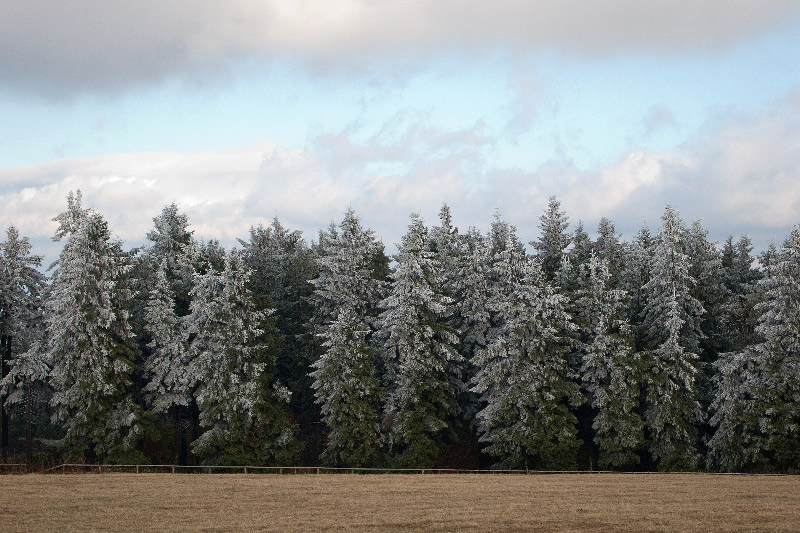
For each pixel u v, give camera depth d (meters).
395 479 45.91
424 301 53.47
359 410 51.72
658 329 54.03
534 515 32.03
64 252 53.12
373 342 56.88
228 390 51.44
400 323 52.69
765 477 45.91
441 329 54.03
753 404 48.59
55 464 51.69
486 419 52.34
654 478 46.16
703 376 54.00
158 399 52.53
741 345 54.59
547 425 51.16
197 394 53.09
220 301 52.22
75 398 49.84
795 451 47.31
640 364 51.12
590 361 51.84
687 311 54.62
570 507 34.03
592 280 54.66
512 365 52.25
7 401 54.44
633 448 51.41
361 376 52.50
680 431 50.88
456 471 52.69
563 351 52.25
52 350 50.59
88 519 31.31
